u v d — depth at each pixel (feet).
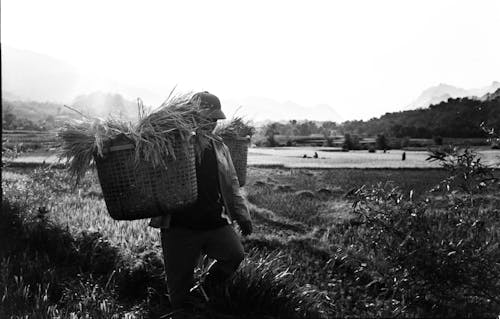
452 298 12.05
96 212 19.06
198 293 11.41
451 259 11.53
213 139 10.43
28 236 15.39
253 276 12.07
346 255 13.92
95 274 13.30
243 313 11.22
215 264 11.17
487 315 11.69
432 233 11.93
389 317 11.94
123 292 12.52
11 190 19.40
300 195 18.45
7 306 10.29
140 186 8.87
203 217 10.23
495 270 11.55
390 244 12.28
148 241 15.02
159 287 12.66
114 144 8.88
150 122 8.99
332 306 12.61
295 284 12.75
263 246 16.07
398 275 12.22
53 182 21.08
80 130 9.38
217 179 10.42
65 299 11.30
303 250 15.58
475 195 12.14
